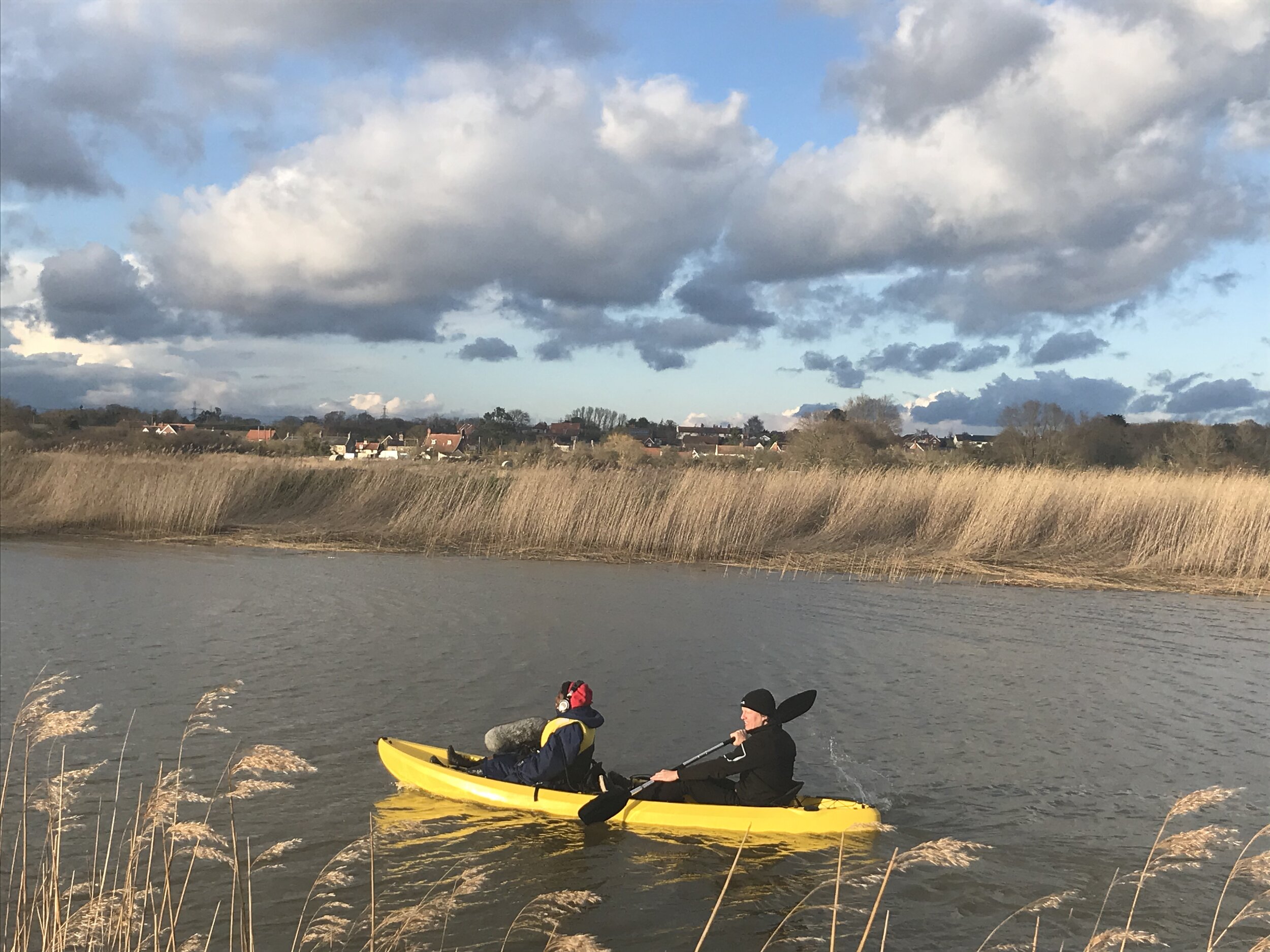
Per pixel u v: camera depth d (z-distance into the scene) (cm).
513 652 1102
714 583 1650
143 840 493
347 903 516
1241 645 1227
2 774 689
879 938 493
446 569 1744
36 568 1669
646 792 663
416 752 727
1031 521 2047
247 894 524
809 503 2188
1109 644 1219
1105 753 793
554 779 664
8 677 956
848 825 624
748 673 1031
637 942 484
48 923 448
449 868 562
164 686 931
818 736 828
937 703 933
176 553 1886
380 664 1033
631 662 1066
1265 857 422
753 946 481
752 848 598
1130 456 4778
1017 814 663
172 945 435
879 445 5125
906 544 2072
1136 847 612
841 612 1402
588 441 8575
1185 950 487
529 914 507
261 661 1037
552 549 1988
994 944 489
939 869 574
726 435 9638
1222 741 830
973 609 1454
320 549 1970
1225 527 1870
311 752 755
